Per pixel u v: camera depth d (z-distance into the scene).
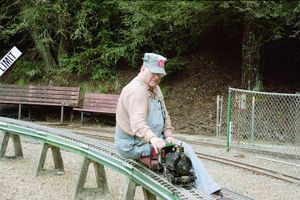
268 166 10.45
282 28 14.30
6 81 19.59
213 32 18.62
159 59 5.11
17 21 19.67
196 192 4.72
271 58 17.97
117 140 5.49
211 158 10.81
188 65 18.08
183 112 16.38
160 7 14.42
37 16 18.28
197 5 13.69
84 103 16.69
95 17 18.81
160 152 5.01
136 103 5.03
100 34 18.84
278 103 14.96
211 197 4.62
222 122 15.07
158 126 5.29
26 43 20.48
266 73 17.39
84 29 18.45
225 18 15.38
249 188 8.55
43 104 16.98
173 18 14.62
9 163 9.88
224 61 17.98
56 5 18.06
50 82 18.95
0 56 20.84
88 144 7.42
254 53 15.34
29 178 8.73
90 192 7.78
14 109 18.66
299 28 14.25
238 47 18.41
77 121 17.34
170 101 17.05
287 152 11.70
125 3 15.48
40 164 8.89
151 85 5.16
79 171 7.61
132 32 17.05
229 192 5.28
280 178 9.20
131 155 5.46
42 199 7.51
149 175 5.27
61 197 7.67
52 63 19.30
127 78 18.41
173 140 5.13
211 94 16.70
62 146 8.06
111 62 18.66
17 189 7.99
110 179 8.83
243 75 15.59
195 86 17.27
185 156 4.86
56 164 9.09
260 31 15.05
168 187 4.82
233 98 14.52
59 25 18.83
